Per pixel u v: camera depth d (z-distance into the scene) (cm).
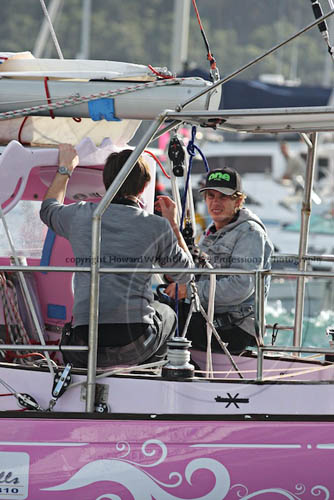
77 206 1340
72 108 1390
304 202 1689
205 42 1434
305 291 1800
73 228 1325
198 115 1231
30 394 1293
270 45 13238
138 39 14788
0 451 1209
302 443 1214
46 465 1206
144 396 1280
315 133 1647
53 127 1567
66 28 14375
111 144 1530
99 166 1545
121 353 1314
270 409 1280
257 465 1209
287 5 13325
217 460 1209
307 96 5878
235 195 1598
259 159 6762
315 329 1856
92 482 1203
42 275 1616
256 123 1377
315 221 4481
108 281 1305
